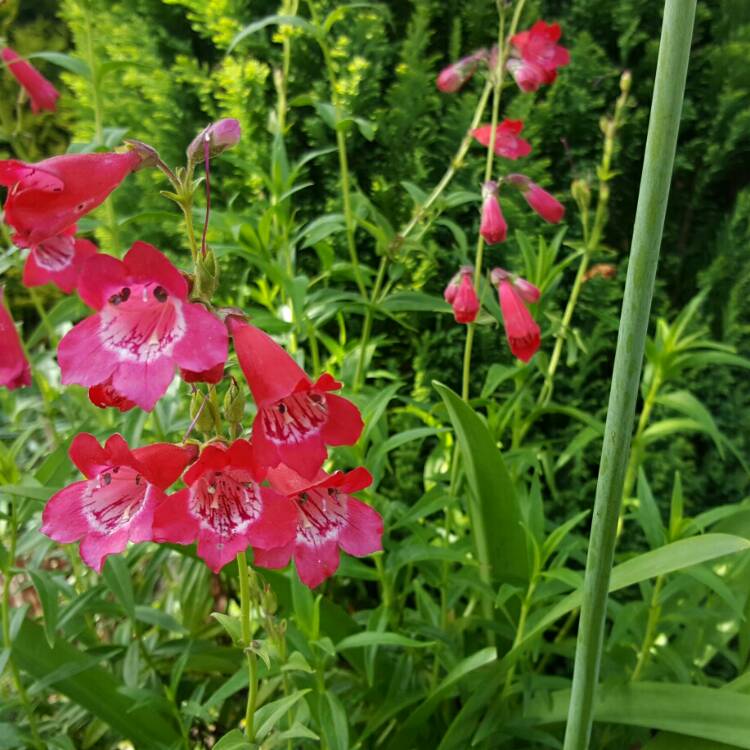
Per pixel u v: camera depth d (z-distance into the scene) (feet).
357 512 0.68
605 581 0.71
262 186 1.56
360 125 1.21
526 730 1.05
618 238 1.84
